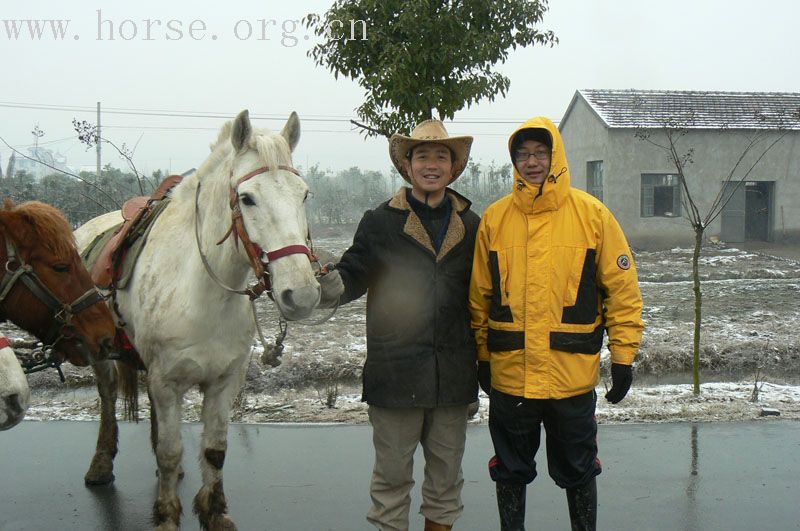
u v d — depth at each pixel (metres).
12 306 3.35
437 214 3.23
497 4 6.91
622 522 3.71
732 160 23.45
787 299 11.98
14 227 3.29
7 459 4.83
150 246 3.64
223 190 3.18
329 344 8.16
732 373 7.44
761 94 25.81
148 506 4.10
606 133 23.19
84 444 5.13
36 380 6.96
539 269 2.99
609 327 3.06
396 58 6.48
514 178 3.06
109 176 13.85
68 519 3.93
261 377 6.90
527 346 3.00
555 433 3.08
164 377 3.41
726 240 24.19
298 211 2.87
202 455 3.58
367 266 3.20
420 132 3.12
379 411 3.17
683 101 24.95
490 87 7.05
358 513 3.91
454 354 3.15
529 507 3.94
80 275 3.44
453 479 3.22
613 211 23.23
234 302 3.36
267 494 4.16
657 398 6.00
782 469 4.42
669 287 13.76
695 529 3.62
